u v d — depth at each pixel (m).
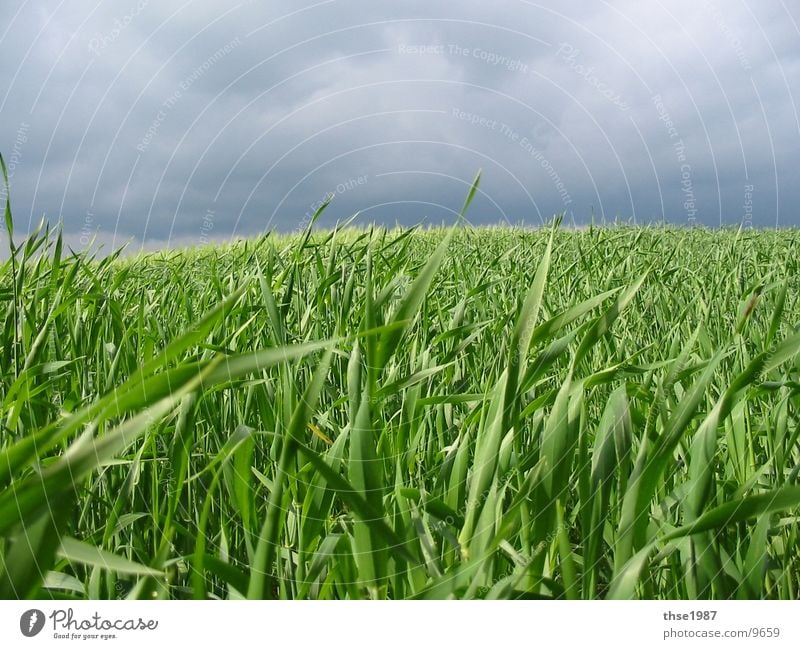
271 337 1.97
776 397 1.75
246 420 1.58
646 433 1.01
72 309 2.33
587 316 2.45
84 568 1.30
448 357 1.76
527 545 1.06
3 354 1.88
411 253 3.97
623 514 0.96
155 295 3.00
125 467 1.53
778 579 1.20
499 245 5.35
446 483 1.31
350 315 2.10
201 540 0.88
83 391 1.76
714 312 2.64
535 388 1.79
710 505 1.24
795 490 0.82
